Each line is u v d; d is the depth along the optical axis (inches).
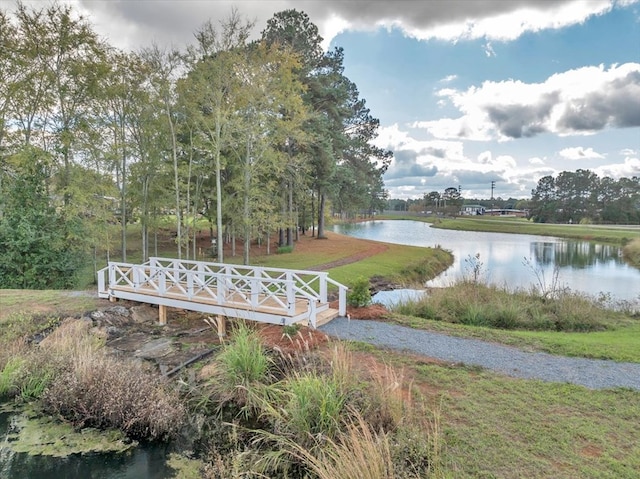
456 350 225.6
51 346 240.2
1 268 484.7
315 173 885.8
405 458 119.9
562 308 342.6
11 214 491.2
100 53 565.9
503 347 232.2
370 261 759.1
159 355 247.4
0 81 512.7
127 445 161.9
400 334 255.9
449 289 392.2
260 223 703.7
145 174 665.0
